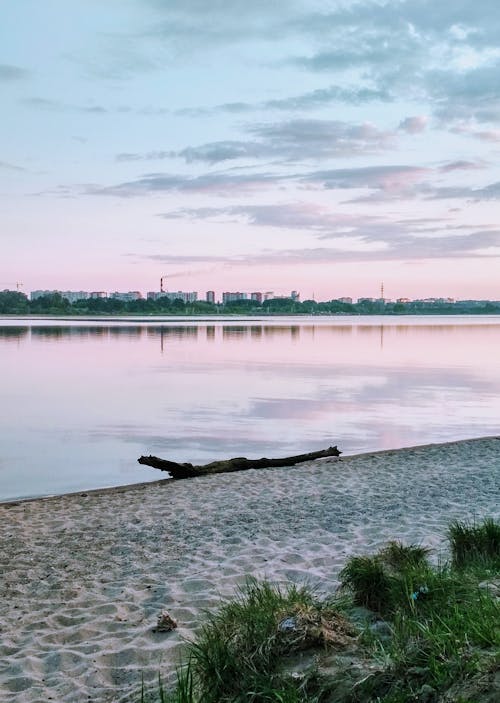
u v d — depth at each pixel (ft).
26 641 18.92
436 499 35.91
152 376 121.80
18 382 110.93
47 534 30.30
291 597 16.88
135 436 63.52
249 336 306.96
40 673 16.94
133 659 17.48
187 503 36.04
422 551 20.36
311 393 96.53
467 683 11.48
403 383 110.73
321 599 20.67
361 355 181.68
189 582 23.12
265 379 116.78
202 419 73.41
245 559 25.84
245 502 36.01
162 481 43.57
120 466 50.85
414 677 12.28
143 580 23.72
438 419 73.82
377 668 12.80
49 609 21.29
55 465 51.11
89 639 18.93
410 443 60.44
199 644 15.55
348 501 35.76
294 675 13.28
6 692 16.01
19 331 361.10
